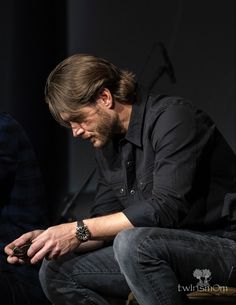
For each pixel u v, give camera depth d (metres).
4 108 11.14
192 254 4.72
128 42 11.38
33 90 11.38
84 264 5.25
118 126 5.12
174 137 4.84
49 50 11.55
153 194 4.82
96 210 5.69
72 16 11.77
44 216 5.70
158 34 11.09
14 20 11.16
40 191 5.70
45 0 11.49
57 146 11.80
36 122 11.42
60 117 5.06
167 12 10.99
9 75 11.16
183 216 4.82
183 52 10.85
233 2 10.40
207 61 10.66
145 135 5.06
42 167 11.55
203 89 10.70
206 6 10.64
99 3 11.66
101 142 5.12
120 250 4.66
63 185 11.80
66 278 5.27
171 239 4.70
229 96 10.49
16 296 5.29
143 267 4.61
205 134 4.94
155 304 4.64
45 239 4.77
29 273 5.50
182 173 4.77
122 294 5.32
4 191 5.46
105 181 5.64
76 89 4.89
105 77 4.97
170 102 5.04
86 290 5.29
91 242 5.36
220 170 5.04
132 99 5.12
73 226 4.82
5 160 5.39
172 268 4.74
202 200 4.98
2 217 5.46
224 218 5.00
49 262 5.29
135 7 11.31
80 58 5.04
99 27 11.66
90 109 4.97
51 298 5.34
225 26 10.48
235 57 10.42
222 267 4.78
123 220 4.81
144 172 5.10
